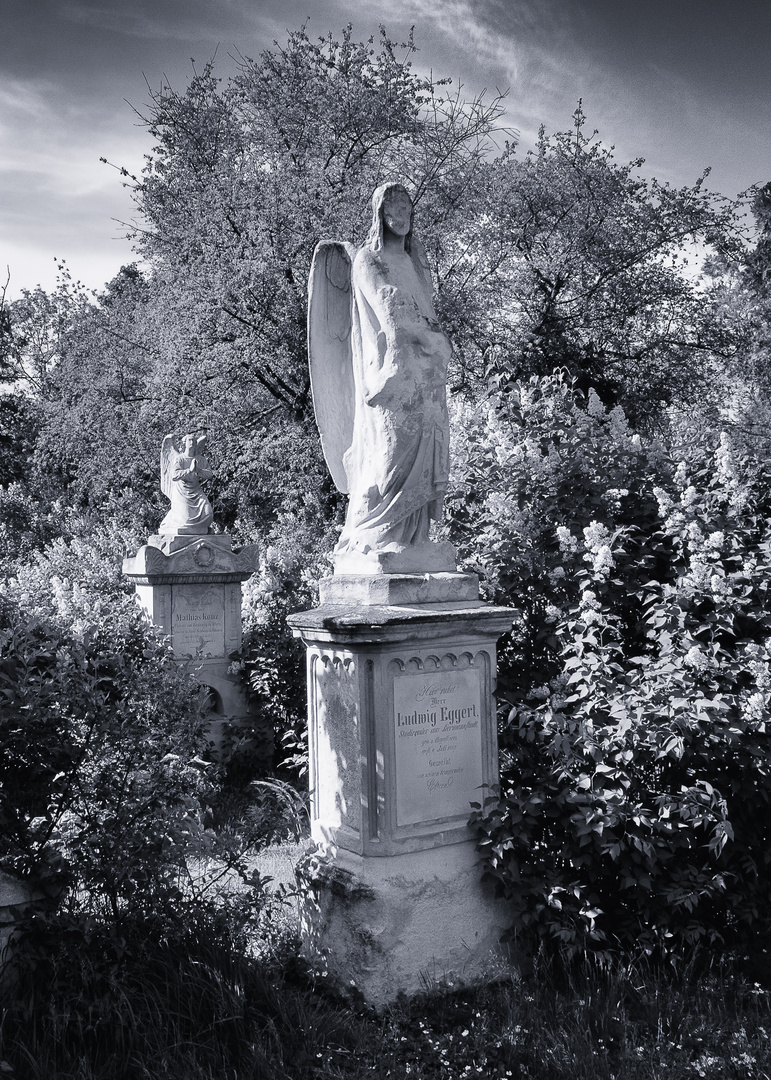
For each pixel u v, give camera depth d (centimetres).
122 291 2616
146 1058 380
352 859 484
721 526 607
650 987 459
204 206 2084
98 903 437
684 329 2600
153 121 2245
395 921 464
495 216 2312
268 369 2119
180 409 2161
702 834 508
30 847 438
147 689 463
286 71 2247
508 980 488
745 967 487
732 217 2536
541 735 519
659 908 486
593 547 571
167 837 441
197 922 451
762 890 505
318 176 2036
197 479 1112
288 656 1014
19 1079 367
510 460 662
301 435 2089
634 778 498
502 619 515
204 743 523
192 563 1048
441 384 523
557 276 2461
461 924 486
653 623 579
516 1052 410
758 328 2784
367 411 519
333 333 554
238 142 2236
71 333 2511
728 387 2616
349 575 516
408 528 522
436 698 498
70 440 2414
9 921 423
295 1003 434
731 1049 411
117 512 2375
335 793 507
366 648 475
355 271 523
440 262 2211
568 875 496
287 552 1179
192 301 2011
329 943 480
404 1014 452
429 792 491
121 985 402
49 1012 396
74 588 1207
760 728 489
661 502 597
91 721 442
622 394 2488
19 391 3603
